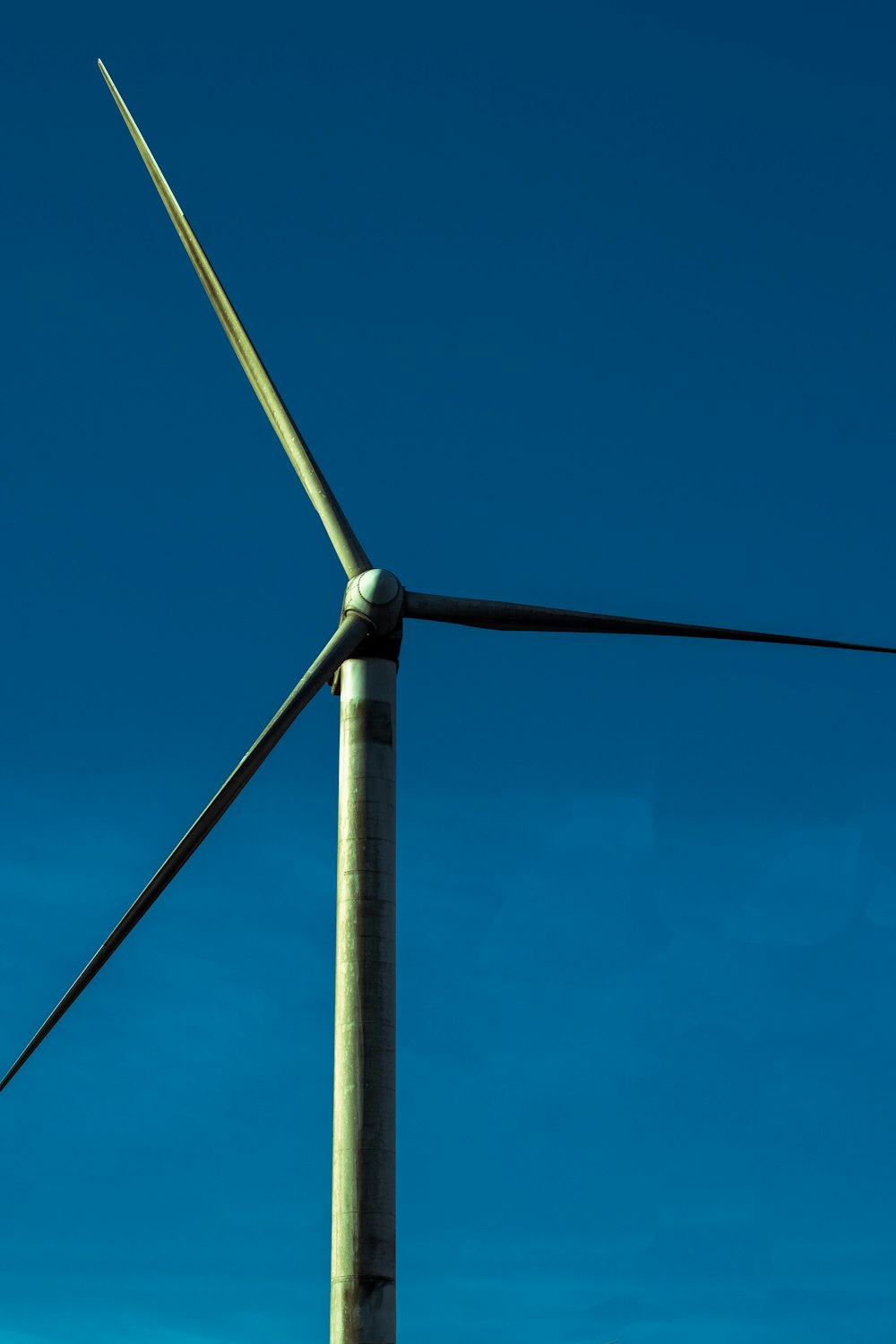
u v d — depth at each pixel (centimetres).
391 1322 2609
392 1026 2781
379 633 3109
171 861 3016
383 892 2877
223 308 3725
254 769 3038
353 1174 2672
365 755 3005
